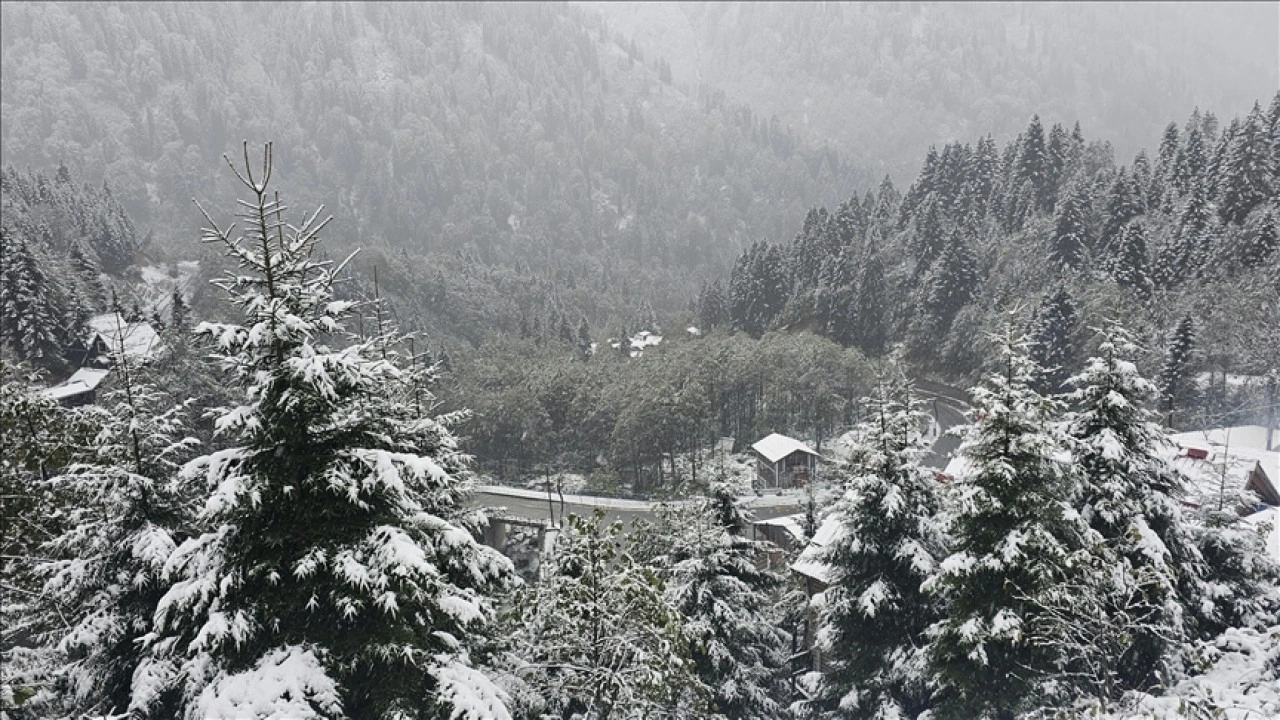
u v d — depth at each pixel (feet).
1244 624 61.36
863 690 65.41
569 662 47.91
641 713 47.21
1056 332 243.40
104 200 524.11
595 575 45.16
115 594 45.68
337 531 35.99
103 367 213.87
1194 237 260.01
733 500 75.46
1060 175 367.25
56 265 256.73
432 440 52.08
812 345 291.99
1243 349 194.49
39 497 48.24
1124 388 57.16
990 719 53.98
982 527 54.95
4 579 45.83
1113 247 282.97
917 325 331.77
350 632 36.40
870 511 64.18
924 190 432.25
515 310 627.05
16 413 48.19
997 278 315.17
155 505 48.60
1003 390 55.42
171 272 477.36
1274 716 40.93
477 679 34.63
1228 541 64.80
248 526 36.32
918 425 66.74
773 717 76.28
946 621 55.16
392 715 33.83
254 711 30.81
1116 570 41.01
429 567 32.71
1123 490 55.26
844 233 446.19
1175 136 369.71
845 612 65.10
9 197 406.62
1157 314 233.35
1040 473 53.83
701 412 259.80
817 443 273.33
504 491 220.64
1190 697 40.55
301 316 36.91
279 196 35.27
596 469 269.44
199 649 32.19
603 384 304.09
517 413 273.33
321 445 37.58
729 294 495.82
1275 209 241.96
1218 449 134.62
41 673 44.29
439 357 359.66
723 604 68.54
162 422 52.01
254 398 36.45
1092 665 44.65
